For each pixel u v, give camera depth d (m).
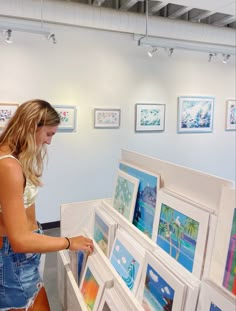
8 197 1.14
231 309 0.93
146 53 4.10
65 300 1.83
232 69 4.83
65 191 3.88
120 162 2.20
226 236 1.06
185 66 4.42
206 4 3.23
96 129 3.94
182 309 1.09
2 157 1.17
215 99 4.75
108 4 3.72
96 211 2.12
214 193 1.19
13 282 1.32
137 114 4.17
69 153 3.82
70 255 1.89
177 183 1.47
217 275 1.08
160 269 1.25
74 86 3.73
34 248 1.20
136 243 1.57
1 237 1.28
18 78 3.42
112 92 3.97
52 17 3.13
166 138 4.45
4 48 3.31
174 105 4.43
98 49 3.80
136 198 1.84
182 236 1.32
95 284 1.46
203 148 4.78
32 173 1.30
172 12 3.82
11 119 1.31
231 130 4.98
